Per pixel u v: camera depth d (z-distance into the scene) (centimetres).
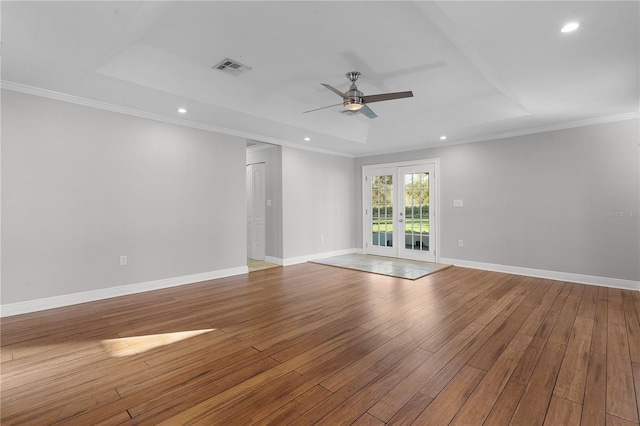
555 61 284
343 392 195
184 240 455
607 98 373
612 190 436
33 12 206
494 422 168
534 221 501
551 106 400
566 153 471
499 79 326
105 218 383
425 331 288
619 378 209
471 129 511
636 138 419
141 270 414
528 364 228
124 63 301
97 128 375
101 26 225
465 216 578
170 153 439
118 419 170
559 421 168
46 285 344
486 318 319
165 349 254
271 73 346
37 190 336
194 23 248
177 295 403
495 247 543
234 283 464
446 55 301
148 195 418
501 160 533
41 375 215
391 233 692
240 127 493
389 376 213
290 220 613
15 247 324
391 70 336
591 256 453
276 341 269
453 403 184
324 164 680
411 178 658
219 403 185
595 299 381
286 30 257
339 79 362
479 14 212
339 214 716
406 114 505
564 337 273
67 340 270
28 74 301
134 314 333
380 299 385
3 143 317
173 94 350
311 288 437
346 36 267
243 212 528
